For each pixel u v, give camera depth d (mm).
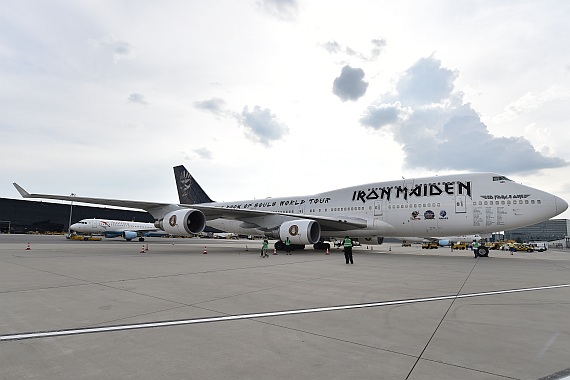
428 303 6703
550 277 10906
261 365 3596
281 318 5504
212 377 3291
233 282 9203
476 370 3471
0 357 3773
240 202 29672
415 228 20766
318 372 3416
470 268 13695
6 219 75250
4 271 11148
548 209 17641
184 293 7570
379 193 22344
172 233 20734
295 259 16953
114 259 15961
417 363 3656
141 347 4125
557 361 3730
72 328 4879
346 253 15203
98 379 3232
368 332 4781
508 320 5469
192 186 33562
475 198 19141
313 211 24859
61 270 11469
